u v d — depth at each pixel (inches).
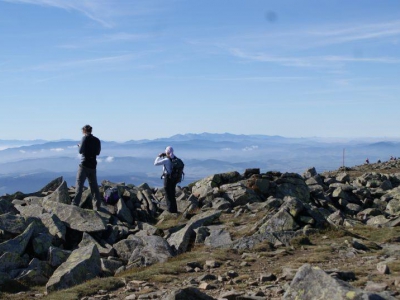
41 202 1055.0
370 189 1455.5
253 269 615.5
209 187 1208.8
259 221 847.7
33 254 753.6
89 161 1003.3
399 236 800.3
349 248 695.1
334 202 1280.8
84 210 914.1
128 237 842.8
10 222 804.0
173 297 378.0
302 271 355.6
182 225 912.3
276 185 1230.9
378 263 569.3
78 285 571.2
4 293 578.9
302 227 829.2
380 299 307.9
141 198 1138.0
